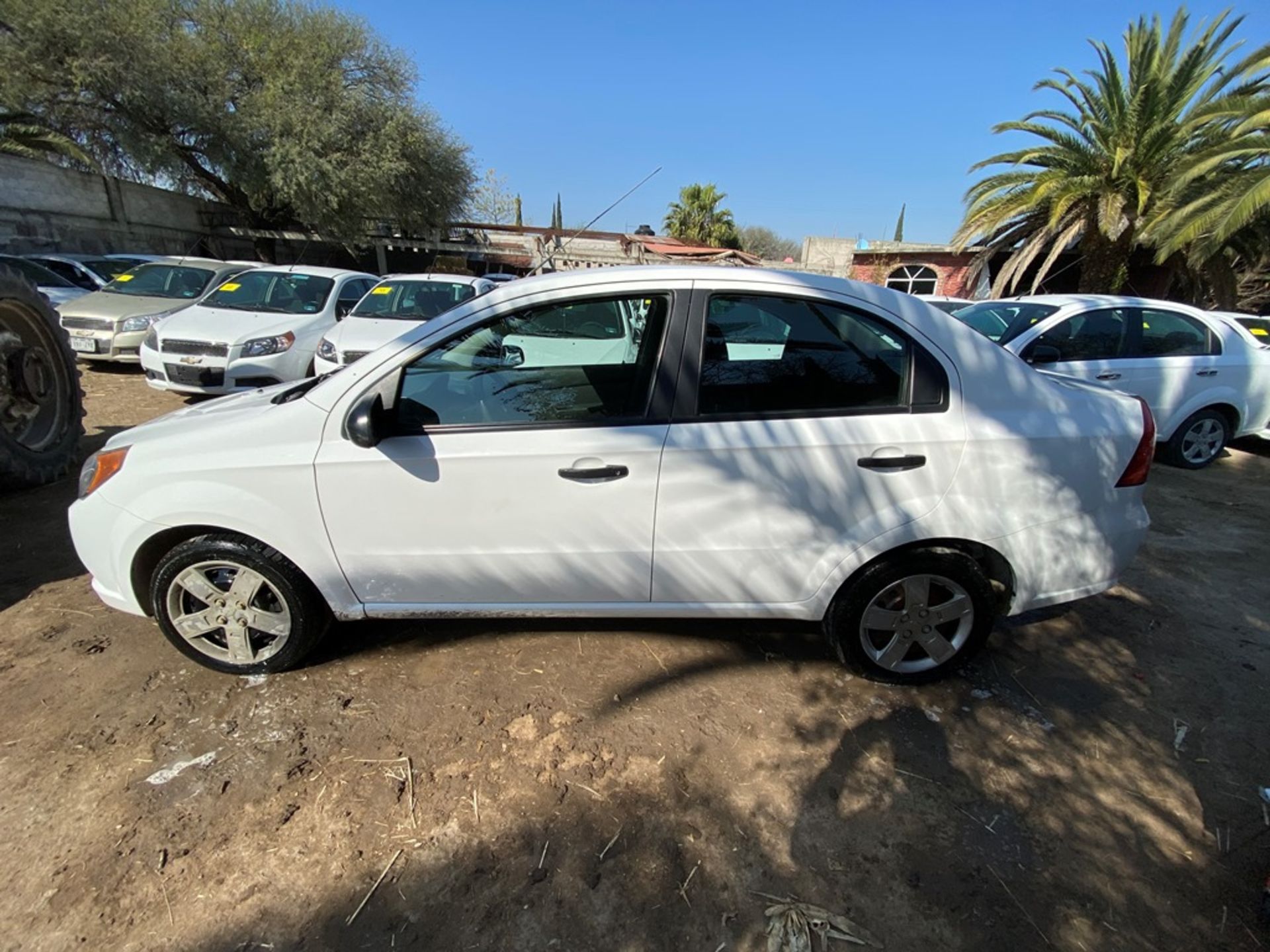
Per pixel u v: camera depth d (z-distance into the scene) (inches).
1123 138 550.3
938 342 97.1
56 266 454.3
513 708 102.2
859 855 79.8
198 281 389.4
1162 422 239.3
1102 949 69.5
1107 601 141.4
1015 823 84.7
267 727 96.8
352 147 845.8
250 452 95.6
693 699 105.2
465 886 74.8
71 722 96.3
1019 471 97.4
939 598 106.3
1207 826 85.0
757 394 96.2
